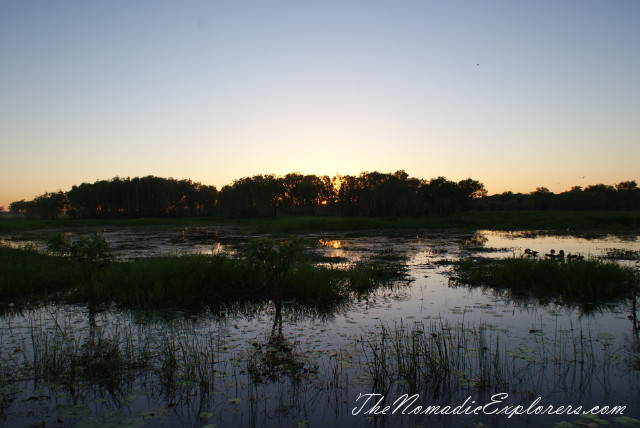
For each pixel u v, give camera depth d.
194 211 112.69
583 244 26.47
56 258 15.11
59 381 5.54
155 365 6.06
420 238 32.53
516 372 5.68
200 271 10.98
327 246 25.61
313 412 4.67
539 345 6.77
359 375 5.67
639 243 27.17
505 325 7.96
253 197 92.69
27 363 6.12
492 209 101.69
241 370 5.86
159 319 8.62
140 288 10.53
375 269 14.48
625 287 10.83
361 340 7.14
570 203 93.81
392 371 5.79
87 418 4.58
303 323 8.28
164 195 97.62
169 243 28.41
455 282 12.84
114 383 5.45
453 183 81.19
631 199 95.19
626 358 6.17
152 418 4.56
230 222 70.81
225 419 4.52
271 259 9.27
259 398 5.01
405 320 8.42
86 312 9.20
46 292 10.91
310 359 6.26
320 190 94.69
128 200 96.94
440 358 5.80
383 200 86.06
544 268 12.05
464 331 7.58
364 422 4.45
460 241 29.44
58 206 109.19
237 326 8.08
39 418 4.58
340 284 11.27
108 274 10.73
